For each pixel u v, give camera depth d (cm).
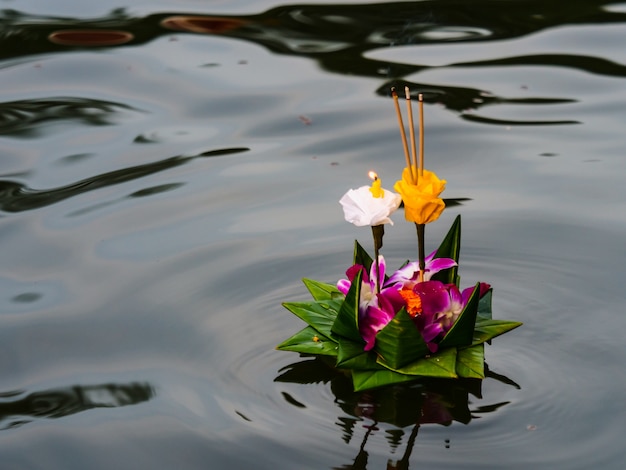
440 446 242
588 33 586
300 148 452
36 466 242
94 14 663
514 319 299
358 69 543
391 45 579
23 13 668
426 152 442
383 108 491
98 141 462
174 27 627
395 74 534
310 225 372
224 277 333
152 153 449
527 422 250
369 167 429
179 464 239
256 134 469
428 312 270
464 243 354
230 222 378
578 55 552
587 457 236
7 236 372
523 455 237
